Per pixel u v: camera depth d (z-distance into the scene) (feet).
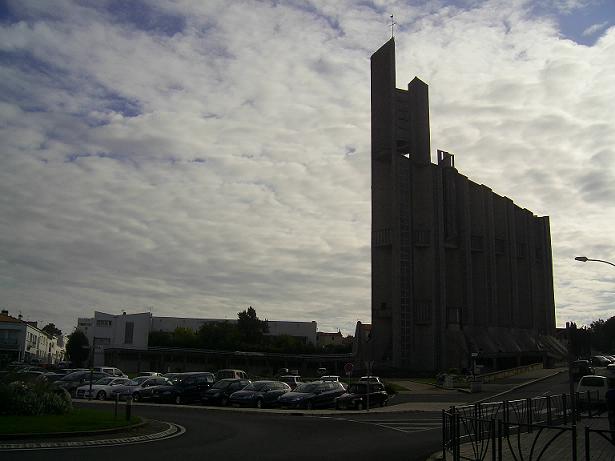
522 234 357.20
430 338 266.16
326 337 502.79
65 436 54.85
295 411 97.40
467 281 298.15
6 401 66.90
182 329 329.93
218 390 110.52
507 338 311.06
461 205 305.53
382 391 112.06
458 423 44.52
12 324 294.66
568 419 77.30
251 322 329.52
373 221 282.97
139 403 109.50
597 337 437.17
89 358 295.48
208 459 44.50
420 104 288.92
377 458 47.78
